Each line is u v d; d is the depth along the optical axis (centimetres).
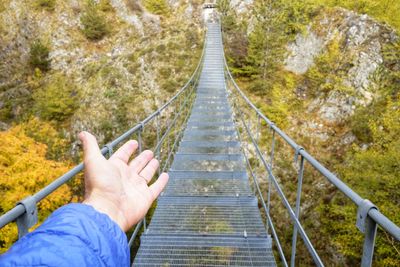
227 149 624
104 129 1984
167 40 2586
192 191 437
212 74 1794
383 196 843
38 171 749
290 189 1290
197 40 2530
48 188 105
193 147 636
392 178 835
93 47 2773
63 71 2611
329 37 1903
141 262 284
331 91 1702
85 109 2133
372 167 922
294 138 1573
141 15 2989
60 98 2166
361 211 92
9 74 2731
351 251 893
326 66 1812
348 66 1712
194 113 945
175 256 290
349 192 106
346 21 1878
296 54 2031
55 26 2867
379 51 1667
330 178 129
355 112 1515
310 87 1847
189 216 364
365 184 902
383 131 1058
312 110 1703
